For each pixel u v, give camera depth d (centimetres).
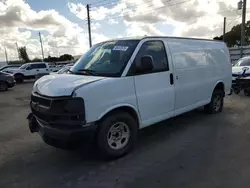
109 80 370
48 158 410
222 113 669
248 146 430
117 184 320
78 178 340
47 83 386
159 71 448
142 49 423
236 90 977
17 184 330
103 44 471
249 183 310
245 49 2092
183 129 536
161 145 446
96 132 367
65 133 335
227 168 351
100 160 394
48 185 325
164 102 462
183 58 510
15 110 862
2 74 1538
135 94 404
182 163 371
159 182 320
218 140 464
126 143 404
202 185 308
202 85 577
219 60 647
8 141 505
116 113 386
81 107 337
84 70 422
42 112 365
